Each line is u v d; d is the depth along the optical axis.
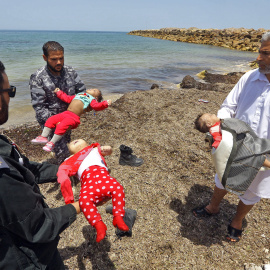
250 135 2.34
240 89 2.67
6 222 1.18
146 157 4.63
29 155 5.02
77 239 2.94
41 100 3.52
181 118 6.28
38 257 1.38
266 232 3.04
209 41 59.47
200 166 4.38
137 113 6.69
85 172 2.20
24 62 21.16
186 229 3.10
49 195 3.78
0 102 1.27
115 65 21.03
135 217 3.23
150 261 2.70
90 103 3.39
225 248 2.84
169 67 21.05
